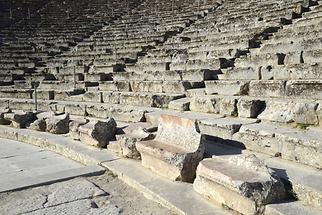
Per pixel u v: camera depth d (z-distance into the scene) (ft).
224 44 49.62
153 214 18.26
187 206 17.66
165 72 43.60
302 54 33.22
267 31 50.44
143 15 98.99
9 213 19.15
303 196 16.28
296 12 53.72
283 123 24.44
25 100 49.65
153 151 21.98
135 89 43.83
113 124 29.60
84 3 118.01
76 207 19.52
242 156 18.34
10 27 99.35
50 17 107.34
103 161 25.82
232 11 74.33
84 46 80.28
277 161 20.31
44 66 71.05
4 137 39.11
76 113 42.34
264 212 15.85
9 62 72.69
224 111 29.45
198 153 20.62
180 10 94.27
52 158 30.42
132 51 67.00
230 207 16.80
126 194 21.13
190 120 22.36
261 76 33.42
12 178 25.40
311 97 25.61
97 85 51.13
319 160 18.58
